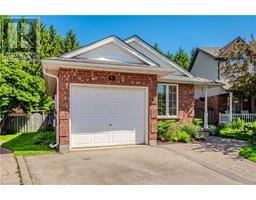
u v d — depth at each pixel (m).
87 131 10.09
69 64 9.45
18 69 18.05
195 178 6.45
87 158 8.48
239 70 14.48
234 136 13.84
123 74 10.66
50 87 15.66
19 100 17.44
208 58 24.28
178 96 15.53
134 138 10.95
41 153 9.24
